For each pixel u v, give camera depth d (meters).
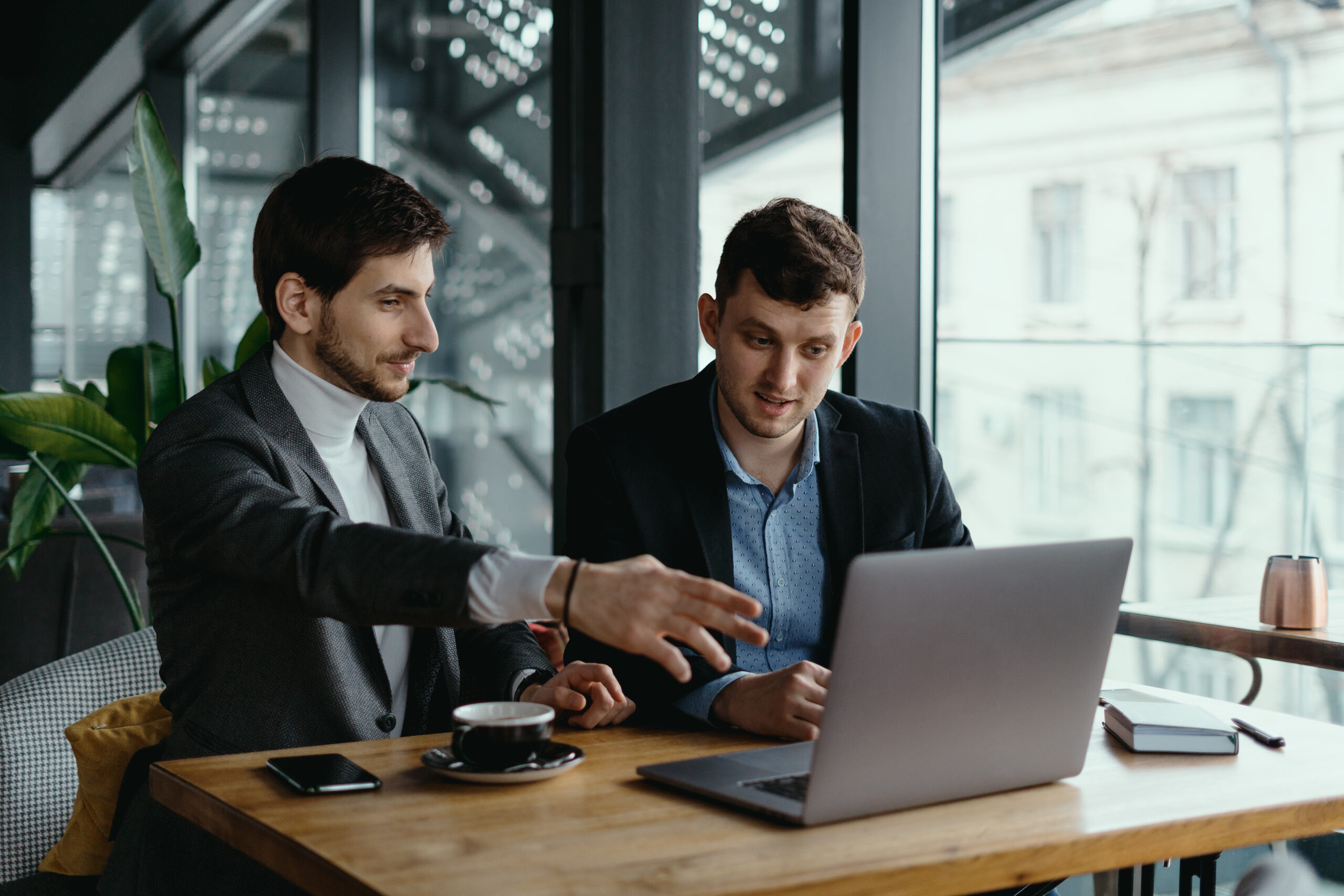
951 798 0.92
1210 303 5.32
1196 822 0.90
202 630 1.24
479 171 4.29
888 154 2.07
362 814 0.89
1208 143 5.32
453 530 1.50
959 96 6.90
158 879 1.17
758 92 4.18
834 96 4.15
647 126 2.24
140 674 1.58
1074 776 1.00
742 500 1.39
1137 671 3.87
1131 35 5.81
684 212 2.28
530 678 1.29
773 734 1.14
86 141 5.83
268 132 4.49
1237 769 1.03
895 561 0.84
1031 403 6.57
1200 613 1.90
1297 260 4.68
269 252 1.28
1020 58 6.57
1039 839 0.84
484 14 4.22
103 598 2.85
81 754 1.41
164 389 2.27
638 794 0.95
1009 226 6.76
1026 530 6.41
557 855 0.79
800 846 0.82
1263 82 4.78
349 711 1.25
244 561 1.07
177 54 4.75
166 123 4.95
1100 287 6.20
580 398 2.29
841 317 1.25
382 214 1.24
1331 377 3.59
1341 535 3.58
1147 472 5.19
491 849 0.81
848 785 0.86
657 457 1.37
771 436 1.29
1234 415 4.21
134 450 2.18
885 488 1.42
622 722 1.22
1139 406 5.22
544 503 4.15
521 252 4.18
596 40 2.21
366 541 1.03
